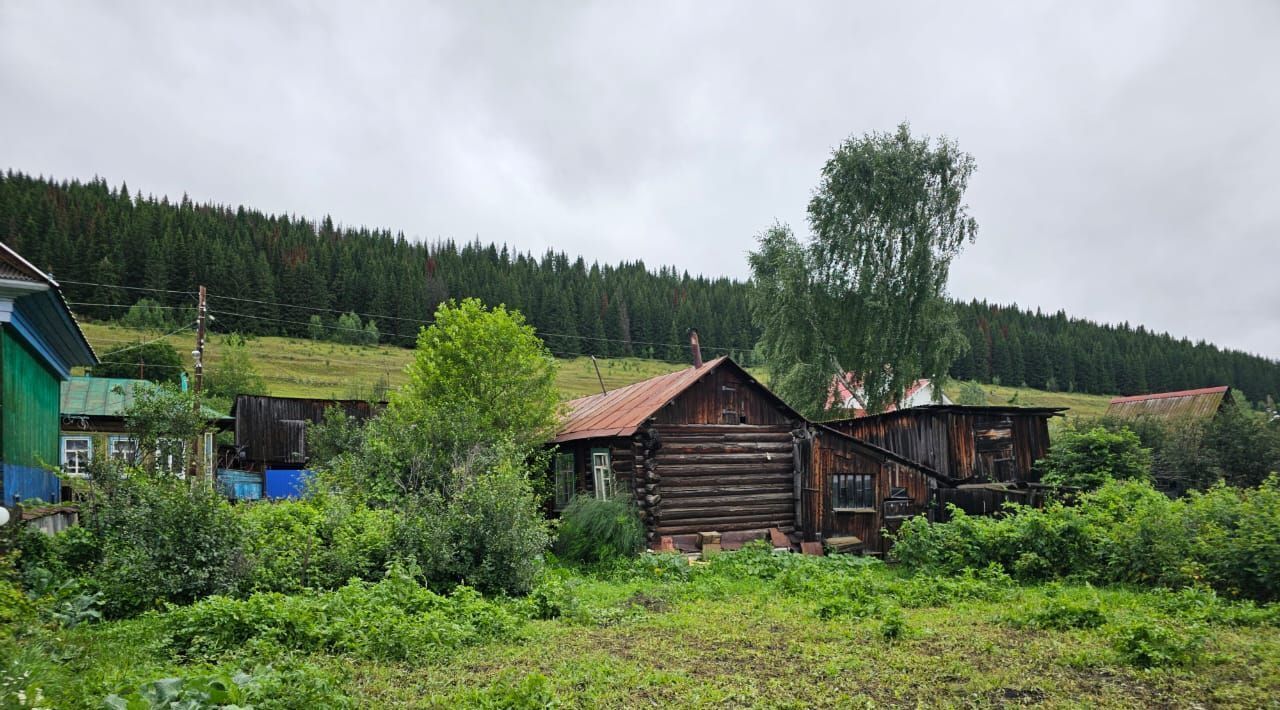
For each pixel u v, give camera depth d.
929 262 34.81
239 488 32.59
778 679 7.22
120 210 103.00
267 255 100.94
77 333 14.75
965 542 15.23
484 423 19.56
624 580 15.07
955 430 25.67
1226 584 11.70
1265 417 32.44
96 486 12.09
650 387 22.30
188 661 7.50
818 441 20.88
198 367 26.03
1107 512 15.00
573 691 6.81
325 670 7.10
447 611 9.72
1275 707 6.37
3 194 95.19
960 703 6.54
